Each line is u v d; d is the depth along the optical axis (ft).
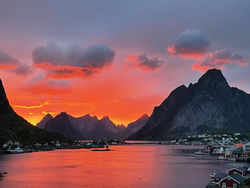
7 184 288.51
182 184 288.30
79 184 289.12
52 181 305.12
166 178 324.19
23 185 283.79
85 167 431.84
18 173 362.53
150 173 363.76
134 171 385.09
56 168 417.08
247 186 234.58
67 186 279.28
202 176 337.93
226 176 269.23
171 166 447.42
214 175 287.48
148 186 278.87
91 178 324.80
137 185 284.41
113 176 339.57
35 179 316.81
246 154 611.88
